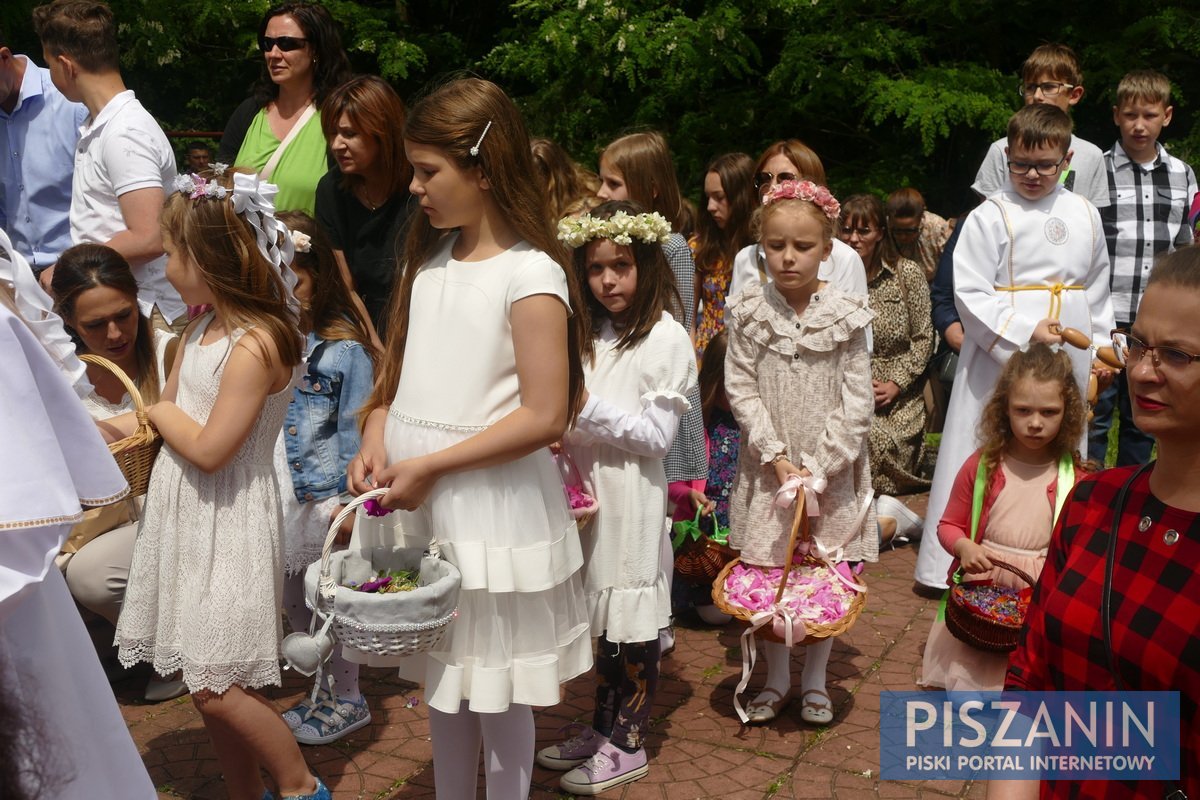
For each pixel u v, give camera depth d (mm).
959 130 10773
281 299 2869
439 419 2602
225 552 2803
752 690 3975
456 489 2557
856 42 9867
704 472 4082
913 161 10578
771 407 3812
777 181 5051
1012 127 4523
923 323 6012
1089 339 4152
